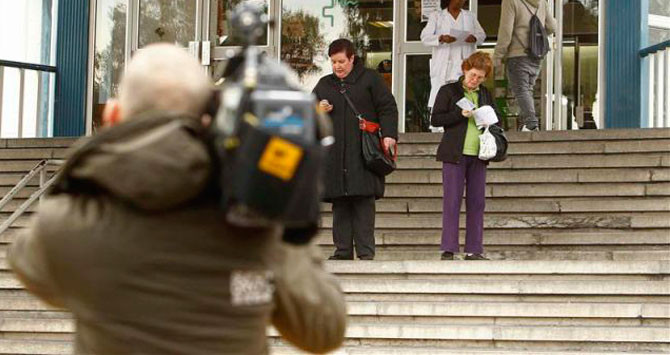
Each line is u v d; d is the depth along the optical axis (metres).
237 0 18.14
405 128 17.44
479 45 17.12
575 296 9.82
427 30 15.41
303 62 17.89
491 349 9.31
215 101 3.09
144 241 2.99
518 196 13.06
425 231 12.57
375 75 11.22
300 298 3.17
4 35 18.14
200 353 2.99
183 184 2.93
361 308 9.79
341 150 11.02
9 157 14.87
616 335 9.23
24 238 3.21
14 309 10.28
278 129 2.78
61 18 18.19
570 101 16.83
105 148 2.98
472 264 10.30
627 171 12.98
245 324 3.06
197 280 3.01
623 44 16.64
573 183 13.11
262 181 2.78
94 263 3.00
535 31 15.09
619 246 11.88
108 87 18.22
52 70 18.02
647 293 9.73
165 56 3.19
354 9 17.75
